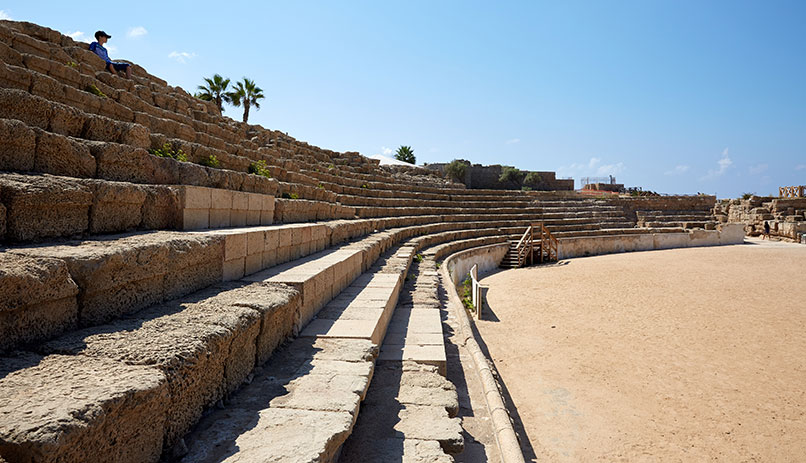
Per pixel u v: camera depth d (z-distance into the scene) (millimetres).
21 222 3594
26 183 3717
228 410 3277
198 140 10648
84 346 2801
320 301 6539
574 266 23266
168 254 4195
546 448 5668
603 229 32562
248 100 31375
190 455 2625
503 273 21328
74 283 3021
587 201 38062
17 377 2289
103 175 5270
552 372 8156
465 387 5762
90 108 7484
